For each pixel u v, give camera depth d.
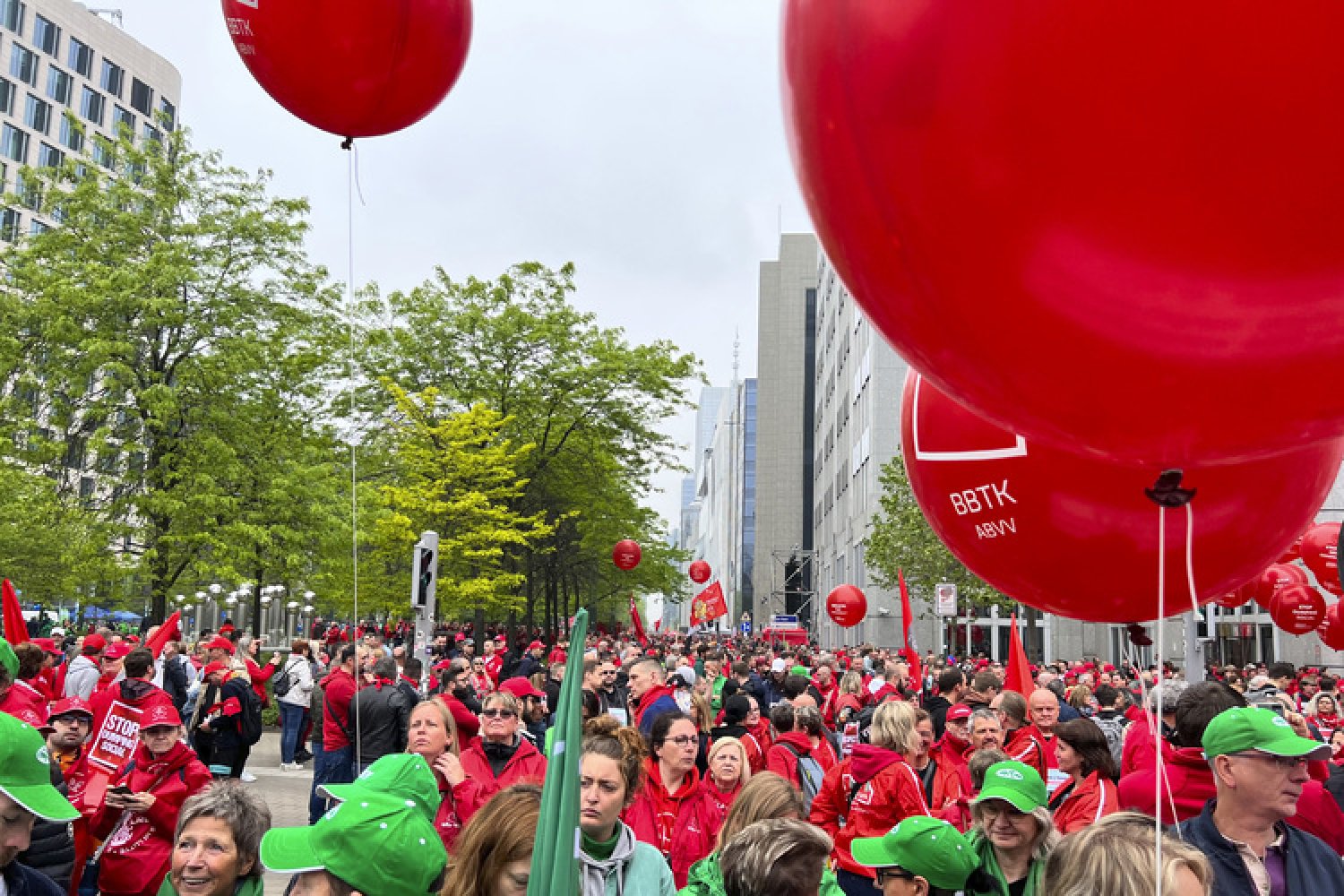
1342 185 1.78
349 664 12.02
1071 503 3.25
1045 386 2.20
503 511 27.95
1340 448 3.42
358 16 4.67
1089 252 1.91
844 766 6.98
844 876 6.24
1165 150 1.78
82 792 6.55
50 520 27.97
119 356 26.38
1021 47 1.81
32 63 82.69
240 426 27.16
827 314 82.94
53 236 27.22
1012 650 9.69
